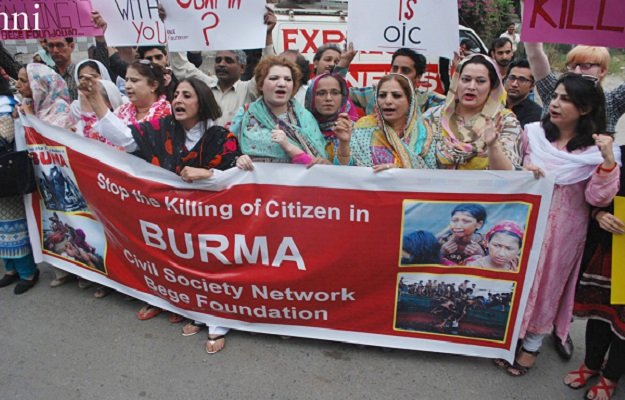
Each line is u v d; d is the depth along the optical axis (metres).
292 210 2.73
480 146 2.68
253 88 4.20
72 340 3.11
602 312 2.58
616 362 2.53
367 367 2.85
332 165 2.63
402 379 2.75
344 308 2.89
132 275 3.31
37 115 3.54
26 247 3.66
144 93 3.38
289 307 2.93
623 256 2.42
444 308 2.79
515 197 2.54
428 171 2.56
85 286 3.75
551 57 12.02
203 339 3.11
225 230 2.84
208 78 4.63
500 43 4.73
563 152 2.49
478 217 2.60
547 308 2.66
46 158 3.37
